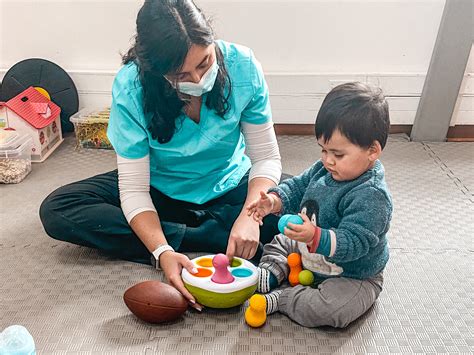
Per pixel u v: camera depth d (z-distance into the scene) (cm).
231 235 117
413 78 210
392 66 211
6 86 210
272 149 132
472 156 201
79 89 215
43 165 191
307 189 114
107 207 129
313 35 207
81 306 116
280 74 209
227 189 134
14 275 127
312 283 115
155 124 118
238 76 124
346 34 206
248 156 141
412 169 189
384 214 103
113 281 125
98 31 208
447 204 164
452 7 191
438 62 200
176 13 98
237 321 112
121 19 206
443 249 140
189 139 125
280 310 114
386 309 117
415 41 207
